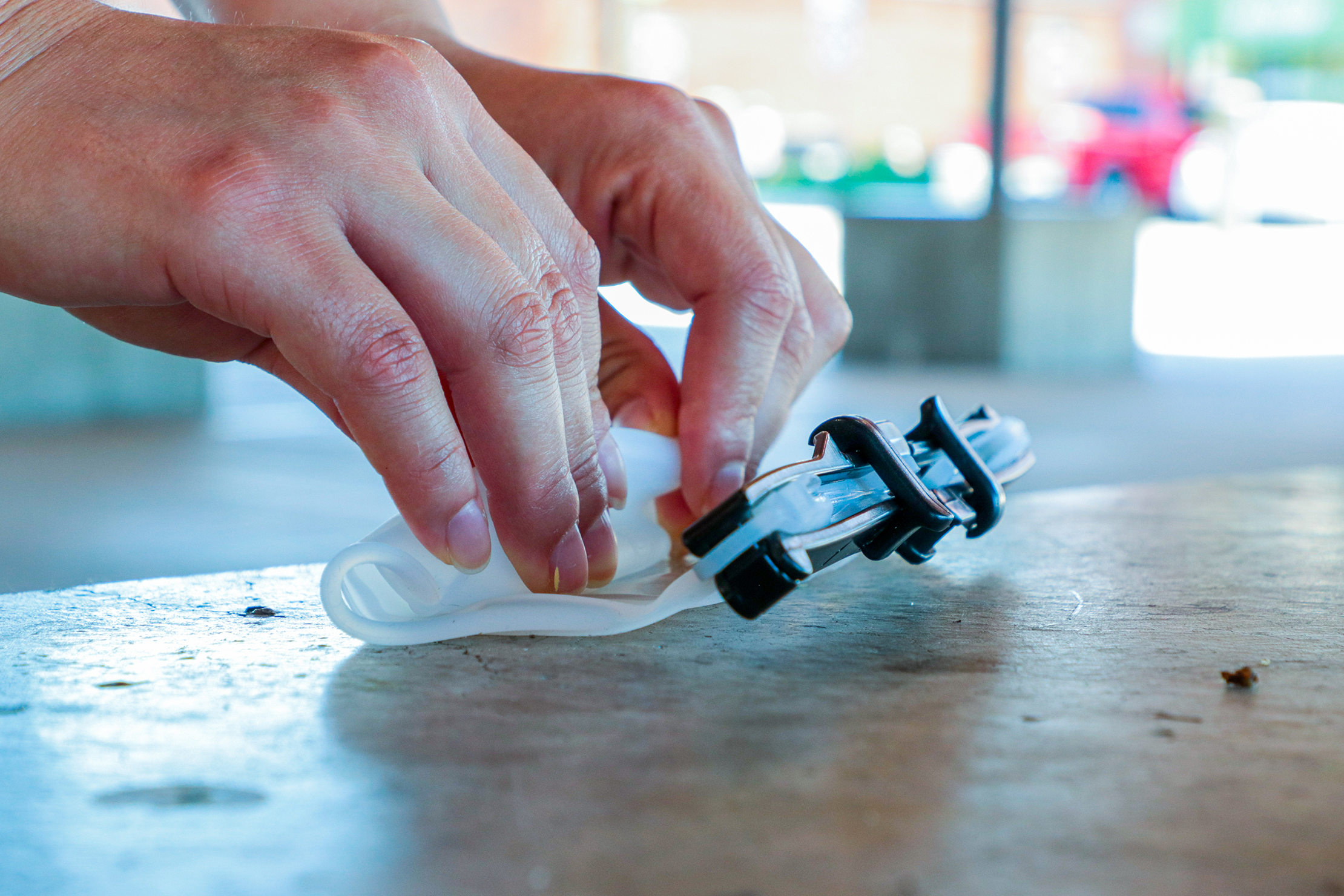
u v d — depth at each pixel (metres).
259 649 0.40
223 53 0.38
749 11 7.50
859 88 7.79
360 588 0.41
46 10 0.38
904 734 0.33
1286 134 7.75
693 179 0.50
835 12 7.64
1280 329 4.59
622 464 0.45
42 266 0.37
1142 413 2.78
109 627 0.42
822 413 2.71
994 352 3.91
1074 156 6.92
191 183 0.36
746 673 0.37
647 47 7.23
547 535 0.40
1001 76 3.90
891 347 4.07
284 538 1.61
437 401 0.37
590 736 0.33
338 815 0.30
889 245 4.05
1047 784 0.31
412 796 0.31
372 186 0.37
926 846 0.29
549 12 6.38
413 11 0.58
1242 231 7.62
